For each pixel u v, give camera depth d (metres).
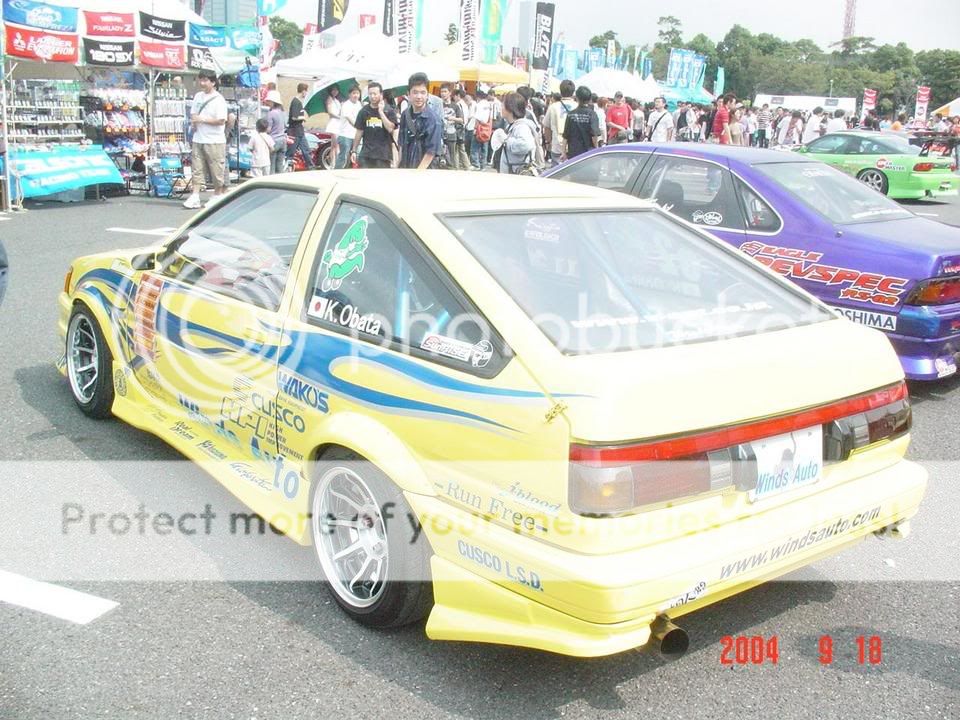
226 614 3.19
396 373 2.87
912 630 3.21
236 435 3.67
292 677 2.83
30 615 3.15
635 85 26.41
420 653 2.97
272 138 15.85
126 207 13.32
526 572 2.48
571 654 2.43
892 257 5.64
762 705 2.76
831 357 2.89
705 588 2.50
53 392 5.42
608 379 2.45
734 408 2.59
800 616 3.29
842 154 17.97
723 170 6.55
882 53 125.69
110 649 2.96
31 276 8.55
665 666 2.95
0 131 12.12
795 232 6.09
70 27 12.78
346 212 3.35
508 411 2.54
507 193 3.43
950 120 28.06
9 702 2.66
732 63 126.06
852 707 2.76
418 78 10.20
